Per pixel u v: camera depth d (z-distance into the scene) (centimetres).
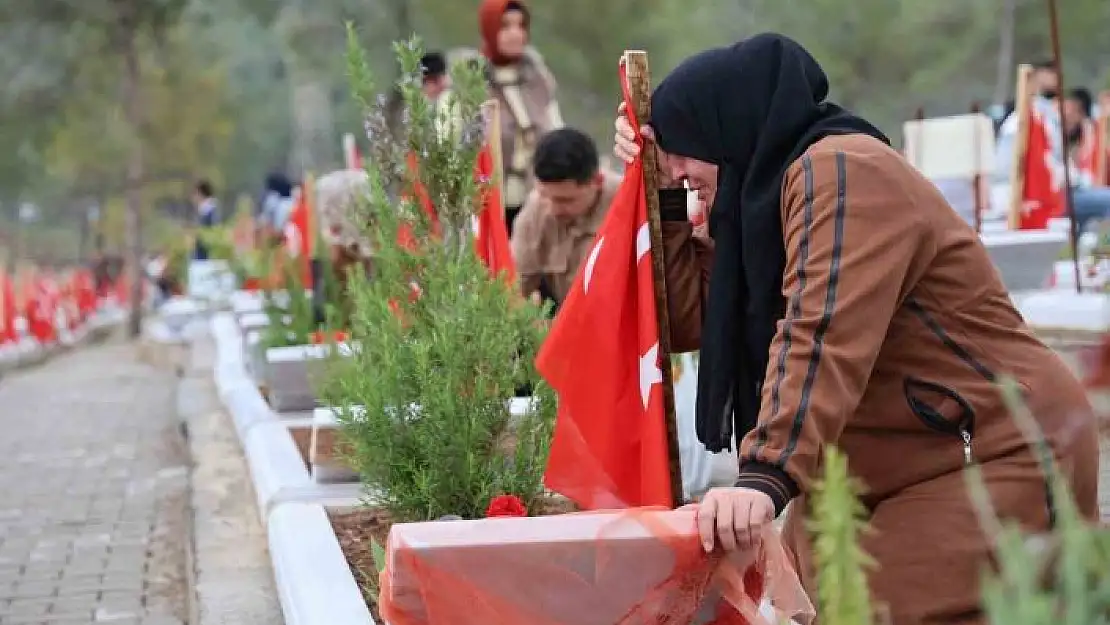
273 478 755
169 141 4234
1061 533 235
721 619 339
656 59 2920
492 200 703
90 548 827
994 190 1488
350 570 557
